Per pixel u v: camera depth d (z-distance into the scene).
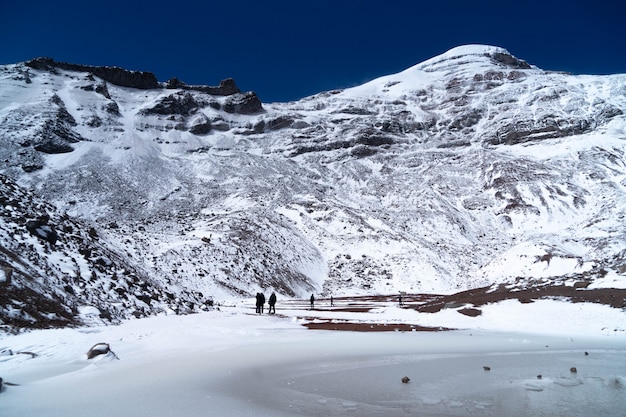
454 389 9.34
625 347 16.05
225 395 8.38
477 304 27.28
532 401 8.40
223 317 25.50
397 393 8.93
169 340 15.59
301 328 21.58
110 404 7.50
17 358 11.02
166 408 7.34
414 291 59.09
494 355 14.04
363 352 14.31
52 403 7.49
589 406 8.05
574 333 19.94
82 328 15.70
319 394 8.73
